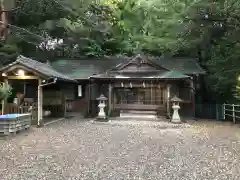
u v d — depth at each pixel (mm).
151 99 16891
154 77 14633
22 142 8242
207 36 17312
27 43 20953
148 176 4785
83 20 23328
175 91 16797
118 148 7375
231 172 5035
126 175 4844
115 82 15953
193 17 16203
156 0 22250
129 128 11867
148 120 14883
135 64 16281
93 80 15836
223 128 11898
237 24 14953
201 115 18406
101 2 23438
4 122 9422
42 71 12086
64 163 5711
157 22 22625
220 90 16406
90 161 5895
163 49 22500
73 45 24750
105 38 26375
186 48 19562
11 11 19703
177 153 6754
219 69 15867
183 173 4980
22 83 15656
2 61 17781
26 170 5164
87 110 17391
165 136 9594
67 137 9211
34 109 12875
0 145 7746
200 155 6520
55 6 20453
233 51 15203
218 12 15172
